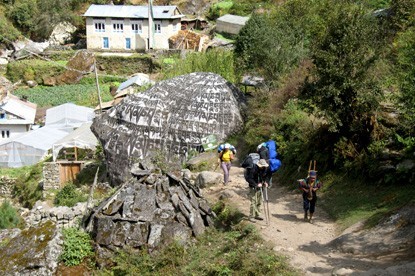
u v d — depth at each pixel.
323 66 15.66
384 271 9.23
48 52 59.66
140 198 13.07
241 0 67.50
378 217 12.34
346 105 15.64
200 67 35.59
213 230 13.27
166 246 12.37
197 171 20.14
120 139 23.88
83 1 69.19
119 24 59.00
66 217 15.35
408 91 14.03
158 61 53.97
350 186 14.82
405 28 20.38
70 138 32.25
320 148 16.64
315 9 34.34
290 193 16.28
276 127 19.73
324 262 10.75
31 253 12.38
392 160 14.12
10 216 20.50
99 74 55.62
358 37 15.50
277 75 25.25
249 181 13.52
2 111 41.78
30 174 32.00
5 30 61.84
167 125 23.23
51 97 50.09
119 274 11.89
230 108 23.38
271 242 11.95
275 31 26.61
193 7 68.56
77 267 12.29
